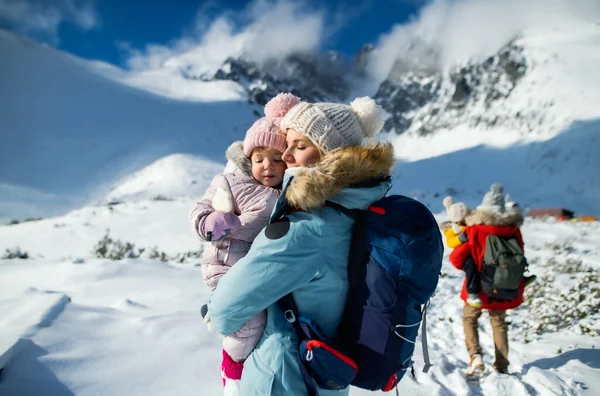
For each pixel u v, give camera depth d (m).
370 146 2.04
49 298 4.36
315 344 1.87
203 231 2.11
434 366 4.52
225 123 105.25
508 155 118.62
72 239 19.00
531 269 10.43
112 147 83.06
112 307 4.82
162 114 101.56
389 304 1.86
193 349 3.79
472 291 4.43
